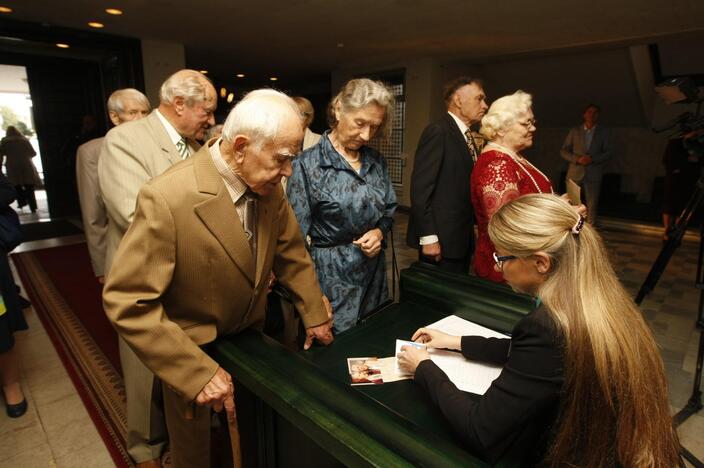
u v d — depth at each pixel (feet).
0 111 42.83
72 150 20.95
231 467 3.62
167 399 3.53
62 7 12.79
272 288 4.72
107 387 7.00
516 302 3.62
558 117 26.09
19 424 6.16
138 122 4.99
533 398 2.18
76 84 20.79
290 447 2.66
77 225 19.49
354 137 4.43
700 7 12.50
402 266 13.56
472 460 1.82
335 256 4.76
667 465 2.26
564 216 2.35
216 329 3.31
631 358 2.14
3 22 13.89
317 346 3.61
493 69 24.11
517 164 5.21
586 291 2.23
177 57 18.15
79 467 5.36
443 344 3.29
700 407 6.29
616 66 20.77
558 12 13.09
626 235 18.28
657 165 24.02
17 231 6.19
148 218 2.77
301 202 4.62
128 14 13.58
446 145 6.13
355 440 1.92
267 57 21.77
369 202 4.76
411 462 1.79
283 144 2.70
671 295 11.18
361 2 12.23
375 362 3.19
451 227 6.28
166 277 2.87
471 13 13.26
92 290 11.40
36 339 8.68
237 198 3.11
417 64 22.11
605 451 2.20
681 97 6.26
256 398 2.80
